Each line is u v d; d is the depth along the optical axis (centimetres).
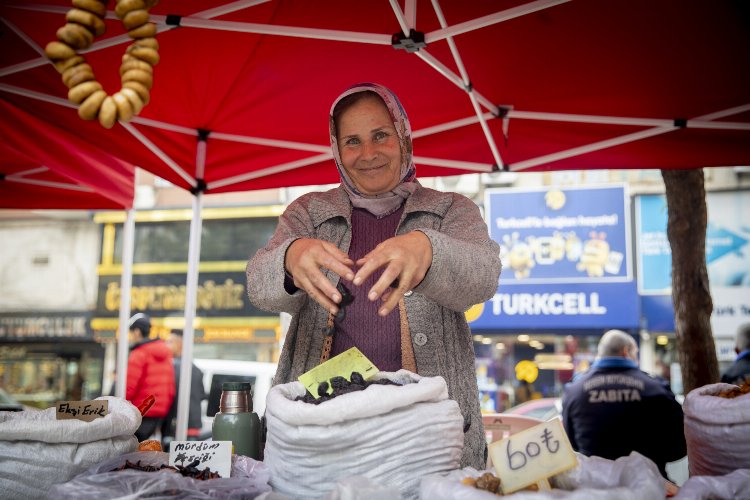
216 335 1111
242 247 1123
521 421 400
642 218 916
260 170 363
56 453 132
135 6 123
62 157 345
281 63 297
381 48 286
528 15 257
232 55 289
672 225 406
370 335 158
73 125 316
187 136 348
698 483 114
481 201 984
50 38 273
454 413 123
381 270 162
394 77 308
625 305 876
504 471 107
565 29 265
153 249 1151
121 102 120
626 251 883
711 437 135
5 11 250
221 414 153
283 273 136
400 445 116
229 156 360
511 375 980
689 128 325
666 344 909
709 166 340
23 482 130
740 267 934
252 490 118
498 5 254
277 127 346
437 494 103
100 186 383
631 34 266
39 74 288
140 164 335
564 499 96
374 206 170
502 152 349
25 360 1190
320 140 355
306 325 161
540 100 323
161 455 138
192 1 254
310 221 171
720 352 923
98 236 1192
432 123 341
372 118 168
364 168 169
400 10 230
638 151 340
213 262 1127
